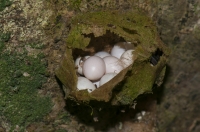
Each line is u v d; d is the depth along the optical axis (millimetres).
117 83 327
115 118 412
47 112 382
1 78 355
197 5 379
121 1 350
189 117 481
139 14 352
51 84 369
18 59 352
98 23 338
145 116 420
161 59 344
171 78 440
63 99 380
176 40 406
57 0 340
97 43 365
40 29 344
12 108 371
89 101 331
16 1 333
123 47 365
